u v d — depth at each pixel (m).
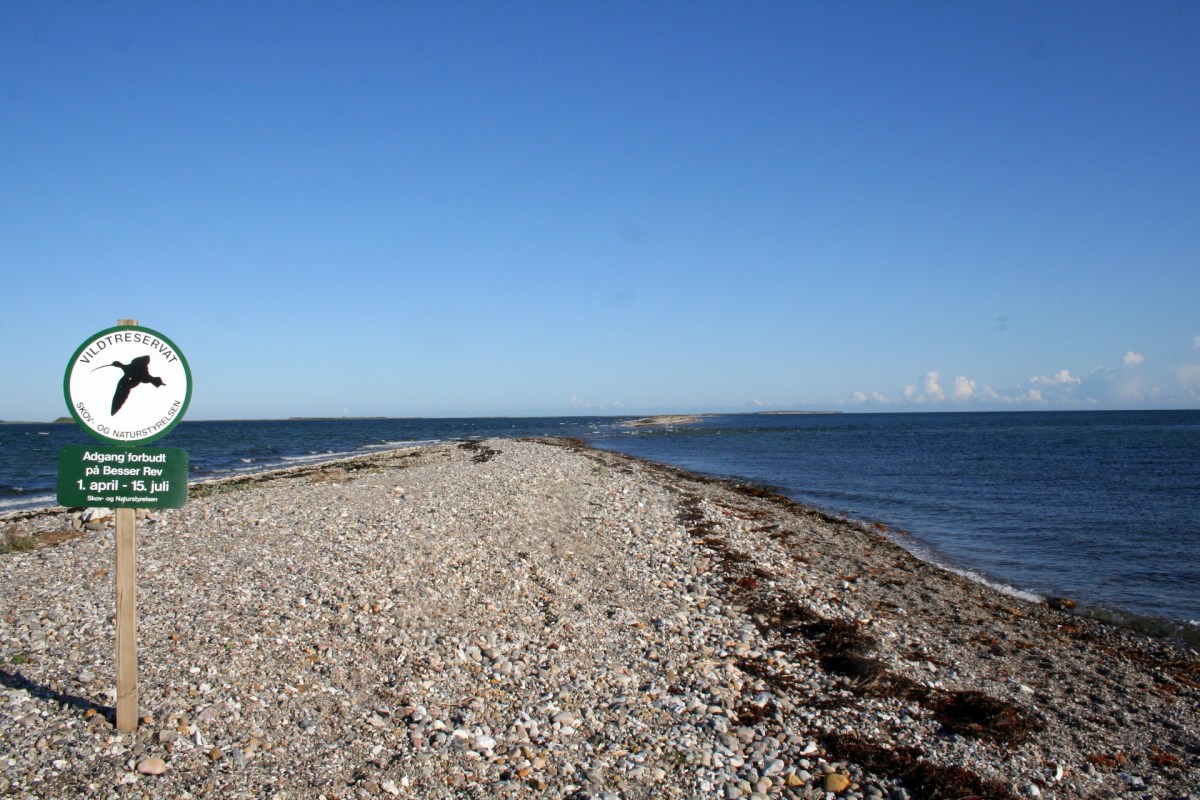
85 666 8.13
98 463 6.47
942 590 16.16
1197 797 8.04
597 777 7.02
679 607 12.77
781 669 10.48
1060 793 7.88
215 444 75.31
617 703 8.72
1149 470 42.25
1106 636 13.78
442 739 7.36
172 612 10.06
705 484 33.59
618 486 26.97
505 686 8.87
